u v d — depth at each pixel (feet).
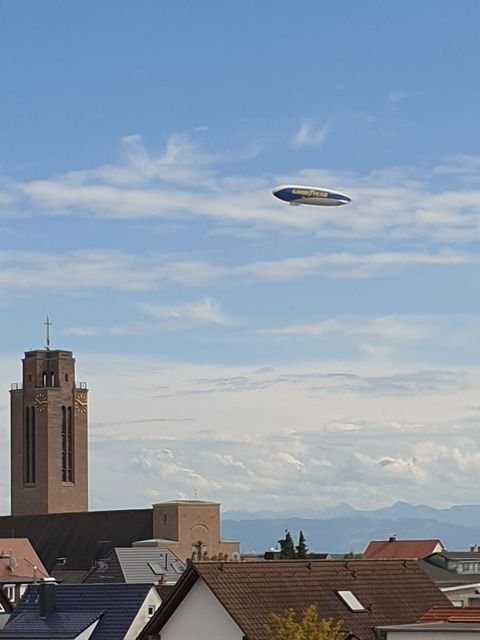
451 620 324.39
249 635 360.89
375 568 408.05
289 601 377.50
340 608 383.04
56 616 469.16
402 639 307.78
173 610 378.94
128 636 455.22
